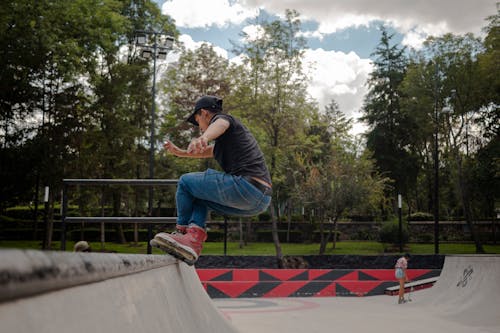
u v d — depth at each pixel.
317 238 32.62
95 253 0.95
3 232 31.41
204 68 27.98
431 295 12.41
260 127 25.72
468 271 11.34
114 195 27.80
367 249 27.62
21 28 22.39
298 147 26.03
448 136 32.06
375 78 47.97
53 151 23.33
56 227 33.62
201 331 2.19
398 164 43.53
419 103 31.75
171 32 33.03
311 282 16.36
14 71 22.20
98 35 24.80
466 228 34.25
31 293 0.61
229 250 25.92
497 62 27.42
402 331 8.28
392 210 44.09
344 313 11.27
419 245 31.30
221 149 2.84
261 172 2.77
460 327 8.45
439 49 30.69
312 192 23.42
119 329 0.95
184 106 28.19
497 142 31.33
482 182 31.61
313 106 26.44
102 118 25.45
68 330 0.69
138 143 30.09
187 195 2.77
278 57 24.98
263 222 33.47
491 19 28.27
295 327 8.92
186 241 2.61
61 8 23.20
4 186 23.02
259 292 16.06
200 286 3.86
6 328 0.51
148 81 30.62
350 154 26.95
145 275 1.58
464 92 30.34
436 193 21.55
